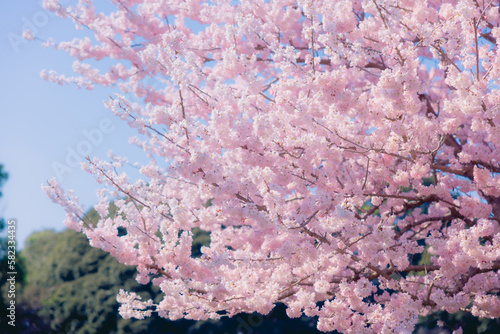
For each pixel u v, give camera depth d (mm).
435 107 7809
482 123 4410
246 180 4203
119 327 20969
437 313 14320
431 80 7922
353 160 6180
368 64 6371
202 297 4984
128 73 7227
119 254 4926
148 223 4824
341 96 4258
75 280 23609
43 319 21922
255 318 20312
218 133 4184
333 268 4895
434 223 7547
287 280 5078
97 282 22375
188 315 5613
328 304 5125
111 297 21641
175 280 4746
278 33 6125
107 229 4949
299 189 4883
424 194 5883
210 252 4652
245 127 4219
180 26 7211
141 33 7148
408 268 5582
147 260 5016
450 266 5227
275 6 5910
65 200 4797
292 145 4438
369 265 5156
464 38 4297
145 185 4625
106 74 7238
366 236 4656
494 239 4609
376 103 4473
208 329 20672
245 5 6102
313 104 4402
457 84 4230
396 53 4039
